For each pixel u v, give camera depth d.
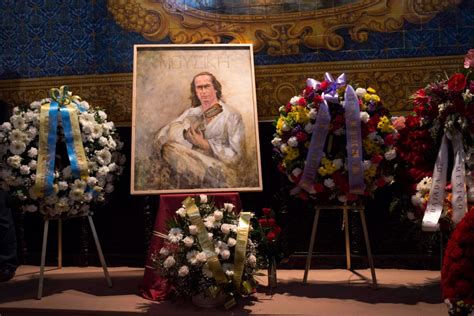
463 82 3.51
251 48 4.43
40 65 4.89
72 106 4.13
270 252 3.90
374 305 3.50
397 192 4.09
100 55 4.82
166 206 3.92
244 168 4.12
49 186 3.88
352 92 3.81
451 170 3.76
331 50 4.61
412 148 3.82
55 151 3.99
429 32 4.52
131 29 4.79
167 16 4.75
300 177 3.90
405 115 4.54
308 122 3.84
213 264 3.49
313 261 4.61
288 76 4.65
